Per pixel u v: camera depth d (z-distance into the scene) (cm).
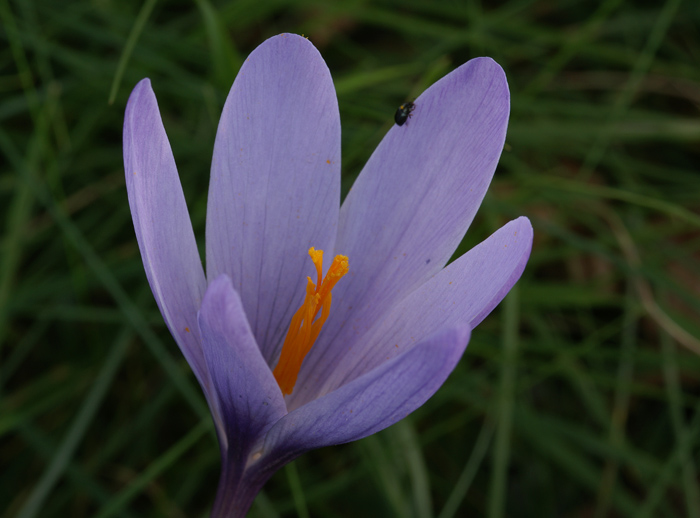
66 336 24
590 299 25
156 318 23
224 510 16
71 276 23
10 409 23
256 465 16
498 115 16
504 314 23
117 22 25
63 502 22
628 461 23
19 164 22
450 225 16
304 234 16
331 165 16
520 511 24
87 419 21
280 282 17
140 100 15
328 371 16
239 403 15
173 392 24
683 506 24
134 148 15
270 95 16
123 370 24
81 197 25
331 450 24
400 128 16
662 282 24
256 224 16
